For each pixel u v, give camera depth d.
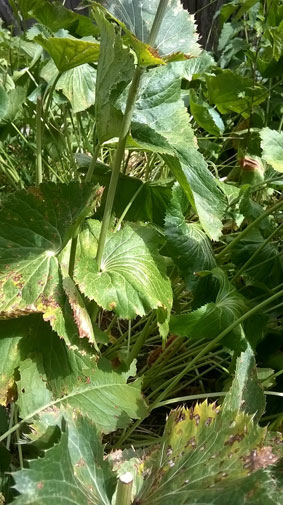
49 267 0.34
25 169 0.68
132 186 0.49
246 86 0.67
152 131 0.39
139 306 0.34
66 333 0.33
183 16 0.37
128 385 0.39
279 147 0.49
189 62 0.71
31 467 0.23
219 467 0.25
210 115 0.64
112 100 0.34
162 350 0.51
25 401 0.33
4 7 0.95
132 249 0.39
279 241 0.63
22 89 0.59
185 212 0.52
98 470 0.28
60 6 0.54
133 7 0.36
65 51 0.43
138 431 0.46
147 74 0.42
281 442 0.31
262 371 0.47
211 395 0.40
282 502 0.27
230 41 0.87
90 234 0.41
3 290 0.33
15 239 0.34
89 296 0.33
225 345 0.41
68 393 0.36
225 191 0.55
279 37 0.64
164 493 0.26
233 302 0.44
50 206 0.34
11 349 0.34
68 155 0.67
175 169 0.39
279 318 0.60
